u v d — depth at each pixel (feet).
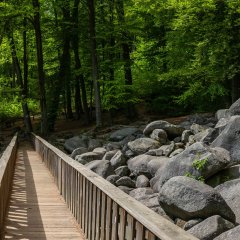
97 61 85.15
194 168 29.68
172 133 50.72
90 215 20.08
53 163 39.45
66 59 95.86
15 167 48.16
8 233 21.30
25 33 99.66
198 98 71.36
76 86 106.83
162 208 24.53
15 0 82.53
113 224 15.75
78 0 92.89
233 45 54.39
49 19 97.81
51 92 104.88
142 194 31.07
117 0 84.94
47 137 81.92
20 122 122.31
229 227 20.43
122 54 87.66
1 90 88.12
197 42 60.44
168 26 73.61
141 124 77.20
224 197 25.35
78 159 47.06
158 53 87.56
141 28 84.64
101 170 38.17
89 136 71.20
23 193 32.50
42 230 22.30
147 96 89.56
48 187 35.45
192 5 54.44
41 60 88.33
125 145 51.11
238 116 34.96
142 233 12.41
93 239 19.24
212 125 53.31
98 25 88.79
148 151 43.32
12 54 101.40
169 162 31.55
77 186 24.26
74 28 94.53
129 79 85.71
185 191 22.74
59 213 26.35
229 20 53.11
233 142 33.27
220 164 29.37
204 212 21.76
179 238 9.80
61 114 125.18
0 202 20.51
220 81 62.13
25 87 101.09
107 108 81.71
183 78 65.10
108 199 16.72
